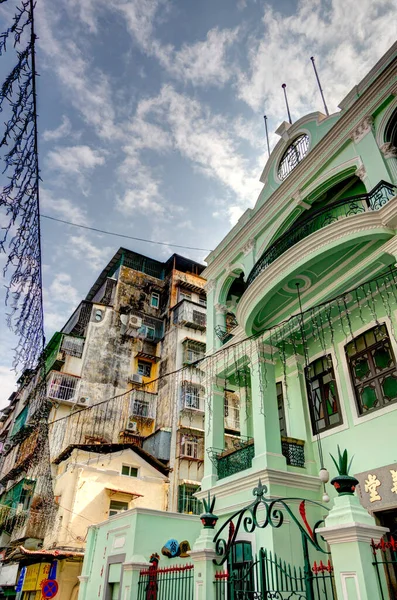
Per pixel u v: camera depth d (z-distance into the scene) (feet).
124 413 65.77
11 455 62.75
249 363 31.37
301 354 31.83
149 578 23.25
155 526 28.55
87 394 64.64
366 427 25.17
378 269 23.40
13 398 77.30
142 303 81.92
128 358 72.74
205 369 36.83
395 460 22.76
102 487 47.65
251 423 36.47
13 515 49.73
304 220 25.79
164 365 71.26
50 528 43.80
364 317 27.32
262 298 26.30
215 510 29.53
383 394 24.99
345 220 22.25
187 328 73.00
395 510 22.02
